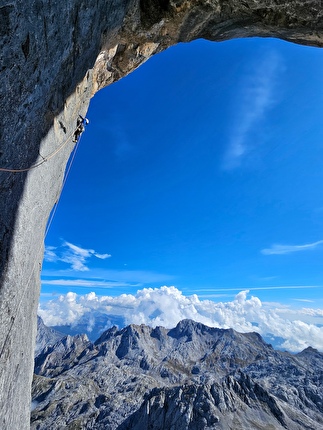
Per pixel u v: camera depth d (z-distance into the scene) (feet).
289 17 66.18
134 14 63.41
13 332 27.58
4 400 25.81
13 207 25.59
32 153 30.09
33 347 40.04
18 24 23.18
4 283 23.65
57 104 36.40
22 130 27.22
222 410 651.25
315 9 62.18
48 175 36.70
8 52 22.70
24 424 34.37
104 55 67.92
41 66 28.89
